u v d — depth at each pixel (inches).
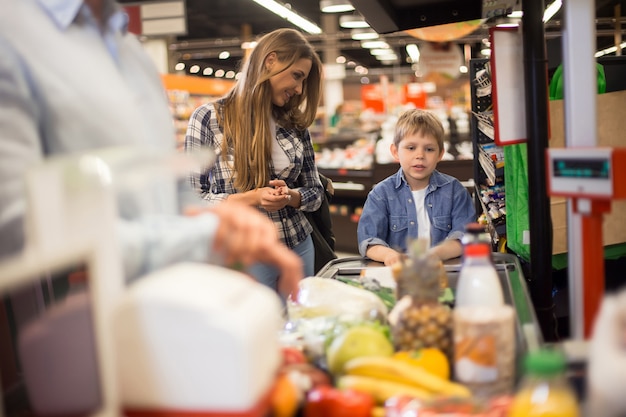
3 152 38.1
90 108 45.3
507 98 73.6
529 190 71.9
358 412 38.2
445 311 48.7
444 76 491.2
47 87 43.9
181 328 31.4
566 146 45.7
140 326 31.7
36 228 31.0
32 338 31.5
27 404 37.0
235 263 44.0
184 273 34.9
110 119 46.3
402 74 944.3
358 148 440.1
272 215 110.9
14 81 40.3
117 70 50.0
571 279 44.2
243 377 31.3
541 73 69.5
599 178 39.5
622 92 80.7
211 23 561.3
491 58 73.2
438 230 103.9
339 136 581.3
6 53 40.6
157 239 38.9
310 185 119.3
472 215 104.0
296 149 113.9
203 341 31.3
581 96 44.3
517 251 86.3
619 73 103.0
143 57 56.9
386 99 695.1
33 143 40.6
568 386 34.4
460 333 43.8
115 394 31.5
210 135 111.6
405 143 103.8
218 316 31.3
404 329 48.0
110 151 34.4
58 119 44.5
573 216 43.2
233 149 110.0
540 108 69.9
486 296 48.2
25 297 35.1
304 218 117.0
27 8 44.5
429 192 105.0
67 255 28.7
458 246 87.3
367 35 514.6
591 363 32.6
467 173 226.2
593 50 43.6
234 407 31.5
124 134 47.1
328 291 58.6
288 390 36.3
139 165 33.9
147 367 31.9
